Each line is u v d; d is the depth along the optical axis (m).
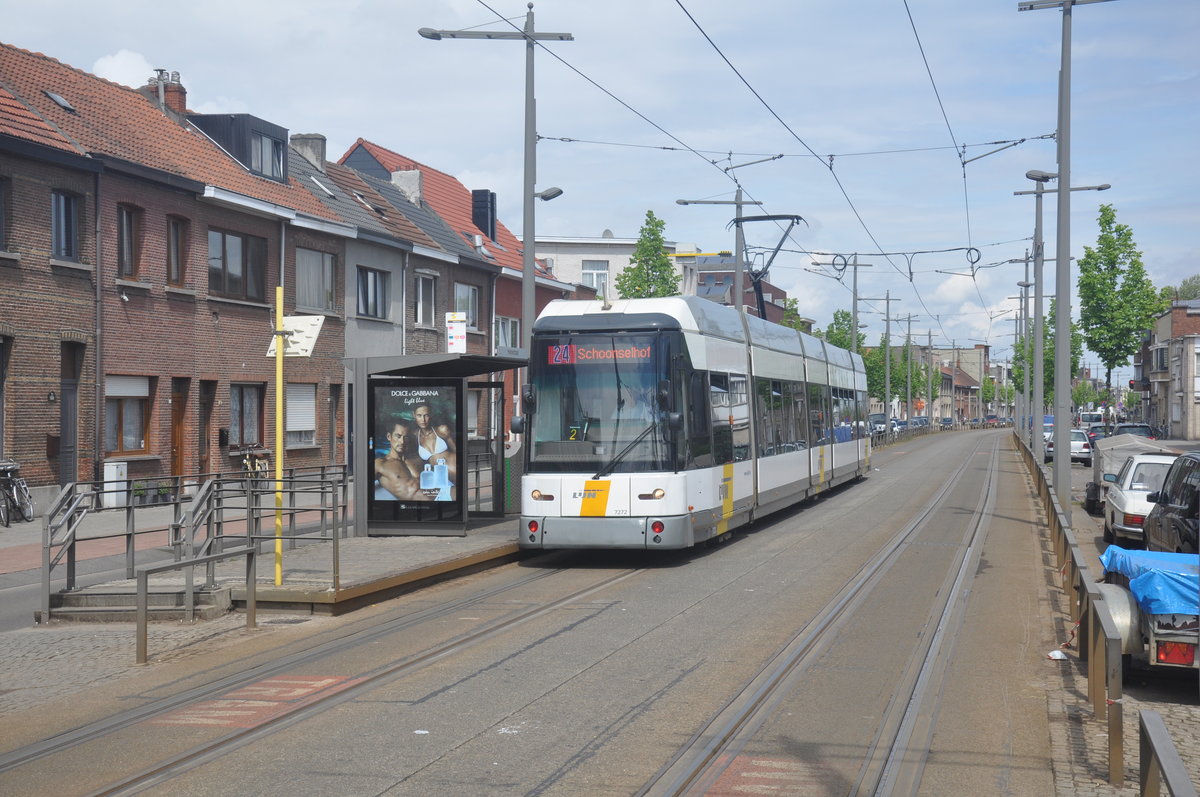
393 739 7.32
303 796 6.25
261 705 8.23
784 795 6.26
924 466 44.47
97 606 12.31
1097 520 24.25
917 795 6.29
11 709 8.38
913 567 15.55
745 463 19.28
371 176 41.72
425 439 17.36
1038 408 37.06
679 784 6.40
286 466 31.00
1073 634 10.34
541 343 16.20
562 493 15.73
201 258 27.73
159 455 26.23
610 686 8.70
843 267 49.00
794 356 24.62
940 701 8.35
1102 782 6.50
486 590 13.70
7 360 22.11
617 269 67.62
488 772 6.64
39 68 26.91
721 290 75.00
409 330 37.59
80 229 24.05
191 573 11.81
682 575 14.88
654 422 15.70
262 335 30.08
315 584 12.55
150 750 7.18
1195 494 12.06
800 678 9.02
